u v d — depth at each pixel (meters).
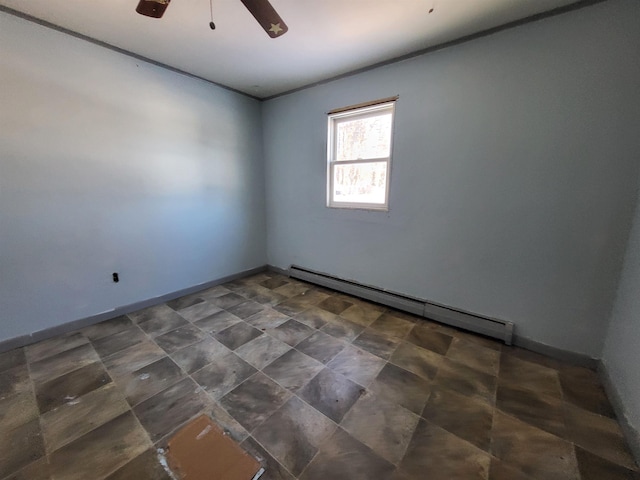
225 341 2.17
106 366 1.85
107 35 2.10
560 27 1.72
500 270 2.14
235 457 1.23
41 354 1.97
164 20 1.89
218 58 2.44
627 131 1.61
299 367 1.86
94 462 1.20
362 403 1.55
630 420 1.32
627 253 1.64
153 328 2.36
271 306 2.81
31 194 2.03
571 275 1.87
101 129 2.30
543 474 1.16
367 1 1.67
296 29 1.97
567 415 1.47
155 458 1.22
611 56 1.60
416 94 2.34
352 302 2.92
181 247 3.00
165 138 2.72
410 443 1.31
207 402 1.55
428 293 2.55
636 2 1.51
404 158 2.49
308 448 1.28
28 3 1.74
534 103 1.86
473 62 2.04
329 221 3.18
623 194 1.65
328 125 2.99
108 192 2.40
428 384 1.70
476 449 1.28
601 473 1.17
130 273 2.62
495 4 1.68
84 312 2.37
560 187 1.84
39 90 1.98
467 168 2.18
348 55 2.36
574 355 1.90
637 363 1.34
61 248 2.20
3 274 1.97
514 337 2.13
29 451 1.24
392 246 2.72
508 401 1.56
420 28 1.95
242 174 3.51
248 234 3.70
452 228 2.32
